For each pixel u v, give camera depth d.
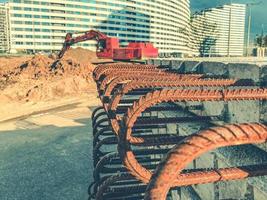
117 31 146.38
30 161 12.29
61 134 15.93
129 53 31.62
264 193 2.90
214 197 4.34
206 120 4.50
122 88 3.21
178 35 183.00
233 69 4.64
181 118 4.20
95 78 5.61
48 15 130.62
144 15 155.62
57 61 32.19
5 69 30.86
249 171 1.98
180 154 1.46
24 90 25.77
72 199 9.16
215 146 1.49
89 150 13.30
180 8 182.50
